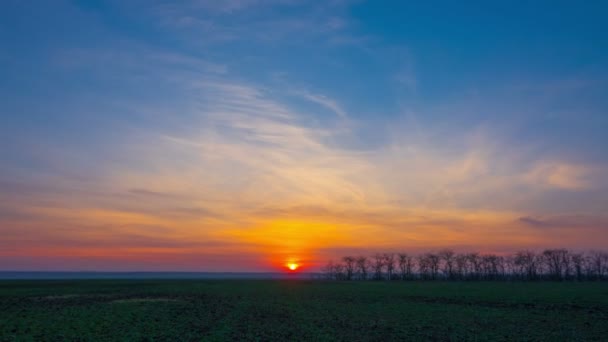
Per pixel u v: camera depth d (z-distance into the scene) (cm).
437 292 10581
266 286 14000
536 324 4906
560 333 4312
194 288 12262
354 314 5862
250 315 5681
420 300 8156
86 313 5744
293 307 6788
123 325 4662
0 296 8719
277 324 4853
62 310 6094
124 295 9181
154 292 10212
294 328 4575
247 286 13900
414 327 4675
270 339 3962
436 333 4303
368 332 4350
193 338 3959
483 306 6950
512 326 4753
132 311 6025
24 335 4009
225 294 9688
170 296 8956
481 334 4250
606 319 5316
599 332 4369
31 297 8519
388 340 3941
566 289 11594
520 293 9931
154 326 4619
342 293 10256
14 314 5544
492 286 13938
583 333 4309
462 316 5650
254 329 4491
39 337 3925
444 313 5997
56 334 4078
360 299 8456
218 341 3844
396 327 4672
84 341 3766
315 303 7506
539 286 13638
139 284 15162
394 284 16338
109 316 5431
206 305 7019
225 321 5075
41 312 5816
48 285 13925
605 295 9119
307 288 12788
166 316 5494
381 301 7994
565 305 7019
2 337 3916
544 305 7044
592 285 14212
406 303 7531
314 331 4391
